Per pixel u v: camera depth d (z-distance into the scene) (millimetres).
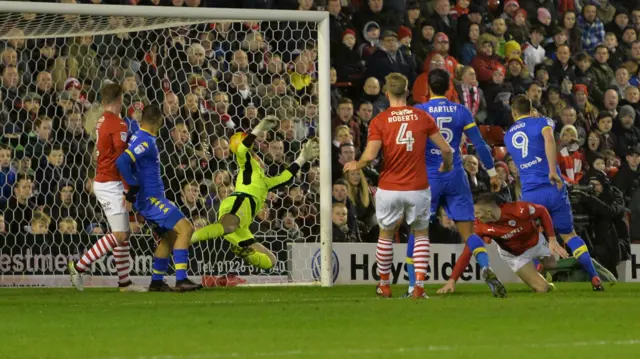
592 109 59125
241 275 42812
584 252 36656
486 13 60406
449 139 31859
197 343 18641
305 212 46719
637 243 52312
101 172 36719
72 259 42094
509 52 58156
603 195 48688
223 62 48438
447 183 31828
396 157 29641
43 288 40219
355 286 41188
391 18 54375
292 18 42188
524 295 33281
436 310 25703
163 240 36938
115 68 46688
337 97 49969
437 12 57094
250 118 47375
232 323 22578
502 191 50188
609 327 21500
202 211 44969
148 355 16859
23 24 42438
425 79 50844
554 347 17828
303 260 42938
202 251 42250
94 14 40656
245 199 38719
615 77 61906
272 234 45844
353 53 51844
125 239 37094
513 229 35031
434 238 46656
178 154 45469
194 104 46125
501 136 51031
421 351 17281
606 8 65812
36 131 44688
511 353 16984
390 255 31562
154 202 35969
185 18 42469
